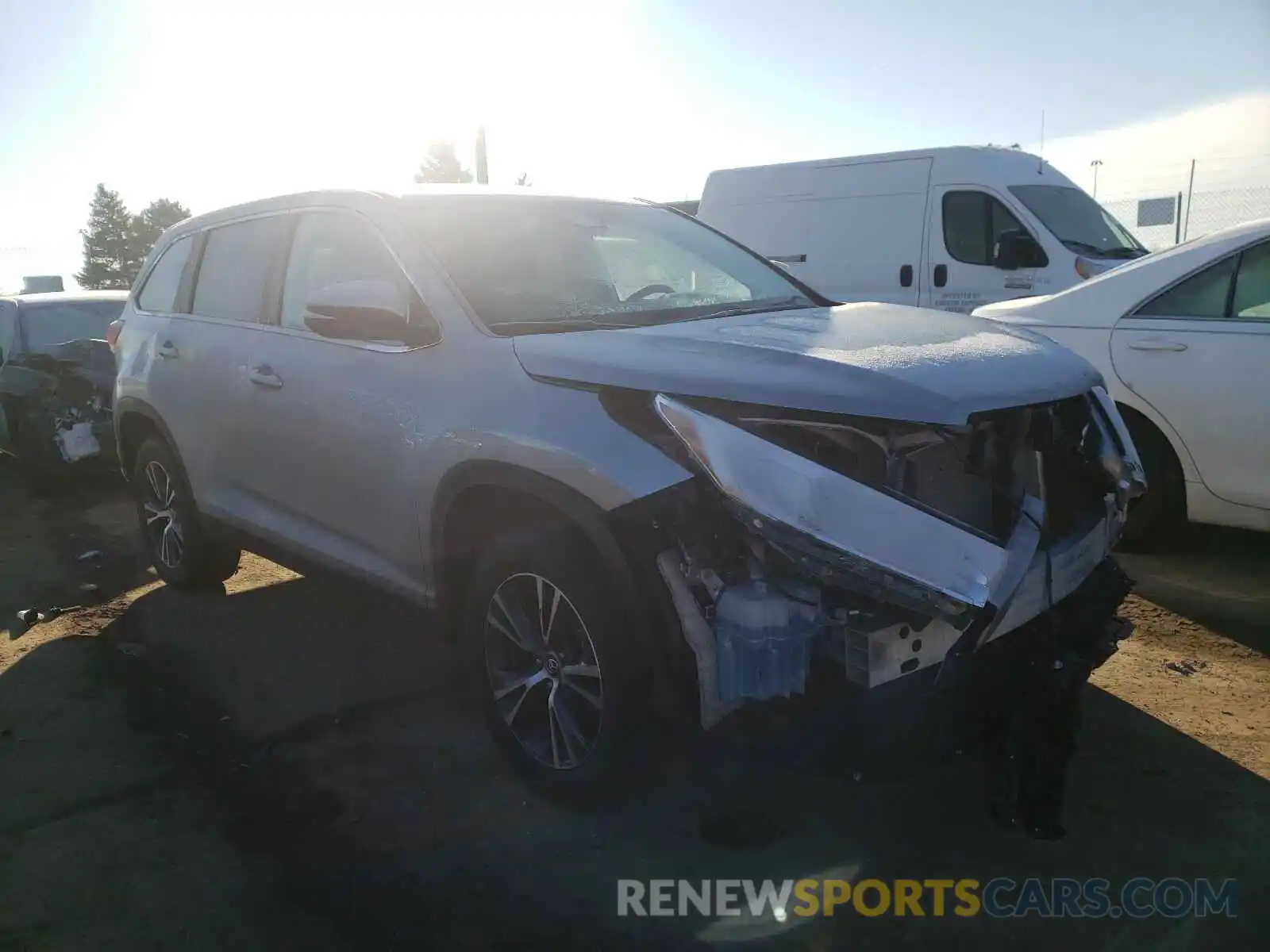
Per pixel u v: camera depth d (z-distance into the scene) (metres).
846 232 9.58
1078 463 3.11
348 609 4.91
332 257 3.93
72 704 3.92
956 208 8.95
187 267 4.89
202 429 4.55
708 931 2.55
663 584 2.62
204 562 5.02
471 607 3.24
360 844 2.95
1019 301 5.70
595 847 2.91
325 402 3.71
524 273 3.61
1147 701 3.66
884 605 2.46
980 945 2.48
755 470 2.46
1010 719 2.72
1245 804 3.01
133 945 2.54
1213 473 4.77
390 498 3.47
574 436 2.79
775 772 3.23
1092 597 2.96
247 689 4.03
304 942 2.54
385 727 3.68
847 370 2.63
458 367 3.22
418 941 2.54
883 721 2.45
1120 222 9.43
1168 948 2.45
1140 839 2.87
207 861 2.89
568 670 2.97
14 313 8.53
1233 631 4.25
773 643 2.51
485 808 3.13
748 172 10.31
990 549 2.56
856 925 2.56
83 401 7.57
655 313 3.53
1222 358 4.67
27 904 2.71
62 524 6.88
